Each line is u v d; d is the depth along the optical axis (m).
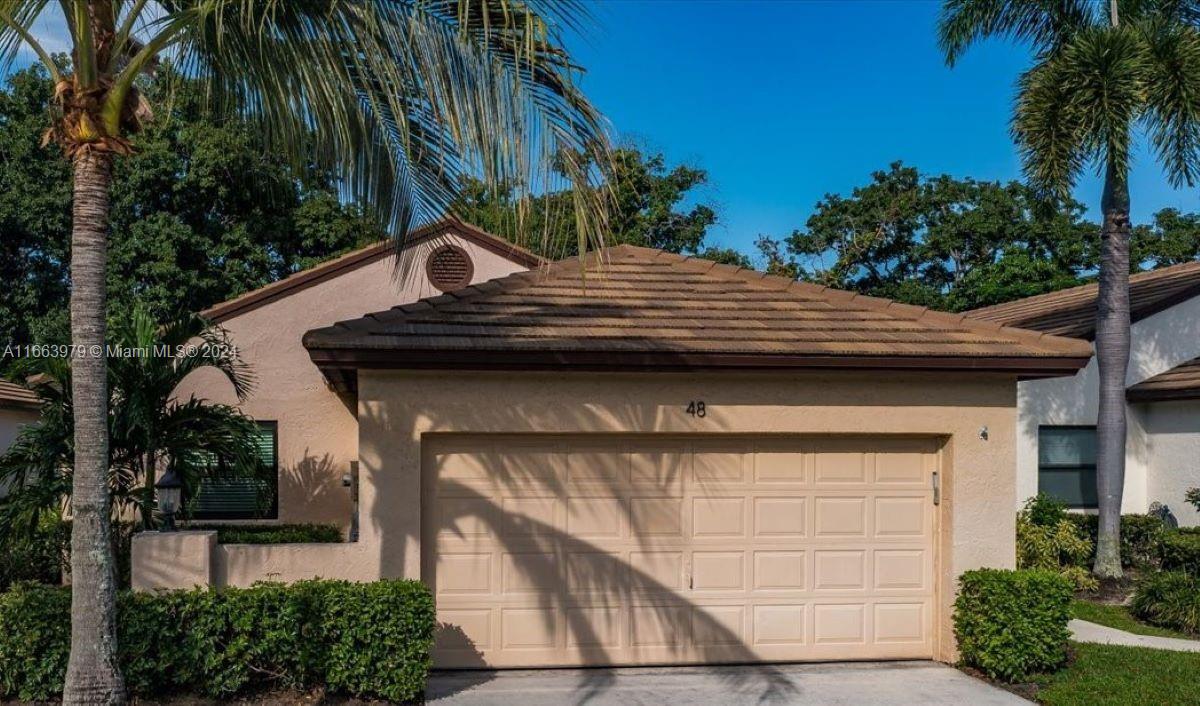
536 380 8.52
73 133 5.48
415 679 7.48
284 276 24.06
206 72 6.67
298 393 13.96
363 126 6.58
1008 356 8.73
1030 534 12.73
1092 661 8.85
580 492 8.76
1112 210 13.05
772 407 8.82
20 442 9.41
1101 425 13.12
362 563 8.13
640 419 8.63
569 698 7.73
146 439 9.17
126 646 7.19
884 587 9.15
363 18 6.01
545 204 6.12
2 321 22.98
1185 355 16.05
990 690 8.12
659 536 8.85
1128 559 13.76
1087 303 18.05
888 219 33.09
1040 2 14.17
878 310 10.06
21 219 22.34
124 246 21.33
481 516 8.60
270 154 7.51
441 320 8.73
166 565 7.63
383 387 8.27
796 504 9.05
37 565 11.30
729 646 8.89
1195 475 14.64
